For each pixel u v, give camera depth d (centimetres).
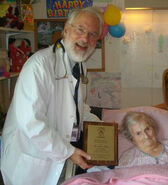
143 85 268
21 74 112
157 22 256
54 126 122
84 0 245
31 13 229
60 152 111
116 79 258
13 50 212
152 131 149
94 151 122
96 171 144
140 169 139
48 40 253
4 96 236
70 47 119
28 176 119
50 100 118
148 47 261
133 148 149
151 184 128
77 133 127
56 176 122
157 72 264
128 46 262
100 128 126
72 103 124
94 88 262
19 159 120
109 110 170
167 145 150
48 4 249
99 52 253
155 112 160
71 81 127
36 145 110
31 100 106
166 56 260
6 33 226
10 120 129
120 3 244
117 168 144
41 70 110
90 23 116
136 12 257
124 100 272
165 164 144
